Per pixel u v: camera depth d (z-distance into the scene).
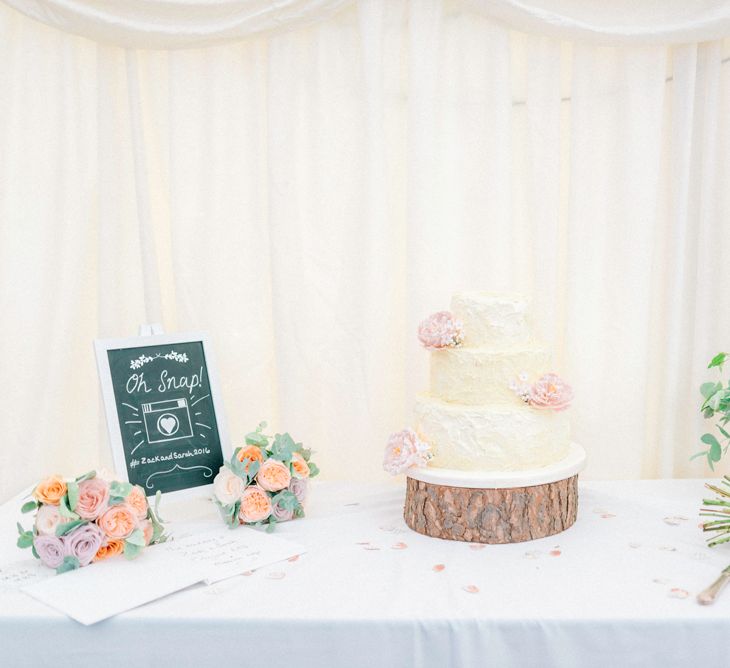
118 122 1.89
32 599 1.21
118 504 1.37
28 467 1.92
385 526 1.55
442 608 1.17
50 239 1.90
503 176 1.85
